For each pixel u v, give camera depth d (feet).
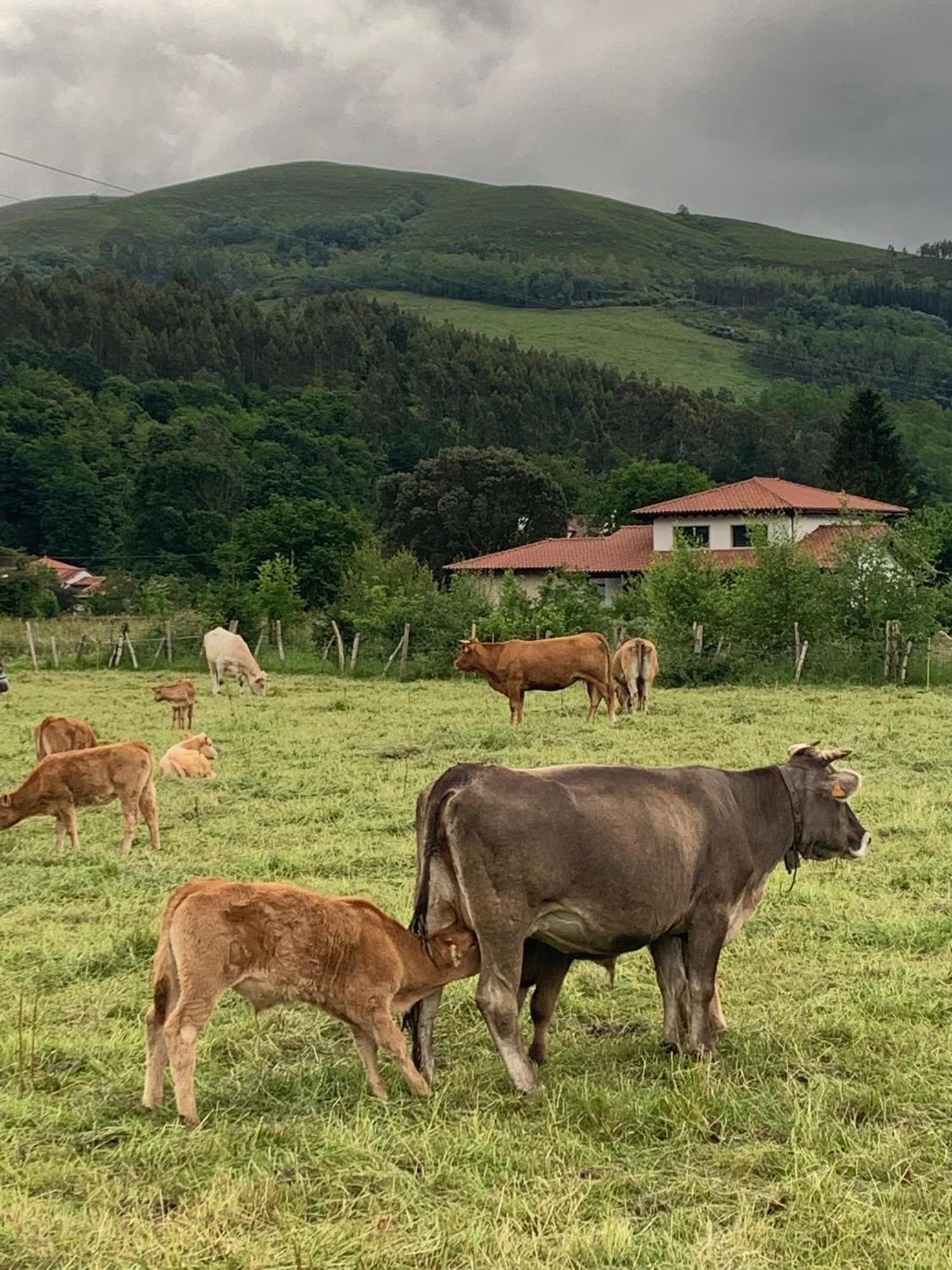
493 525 250.16
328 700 93.25
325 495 279.69
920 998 27.27
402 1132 21.11
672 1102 21.68
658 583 114.42
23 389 333.42
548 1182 19.17
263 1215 18.37
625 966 30.50
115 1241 17.38
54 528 267.59
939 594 107.14
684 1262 16.92
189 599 171.22
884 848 41.86
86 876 38.83
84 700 94.84
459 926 23.57
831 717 76.07
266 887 22.43
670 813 24.70
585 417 401.08
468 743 65.98
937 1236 17.47
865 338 622.95
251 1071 23.61
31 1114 21.58
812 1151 20.02
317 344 439.63
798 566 110.11
